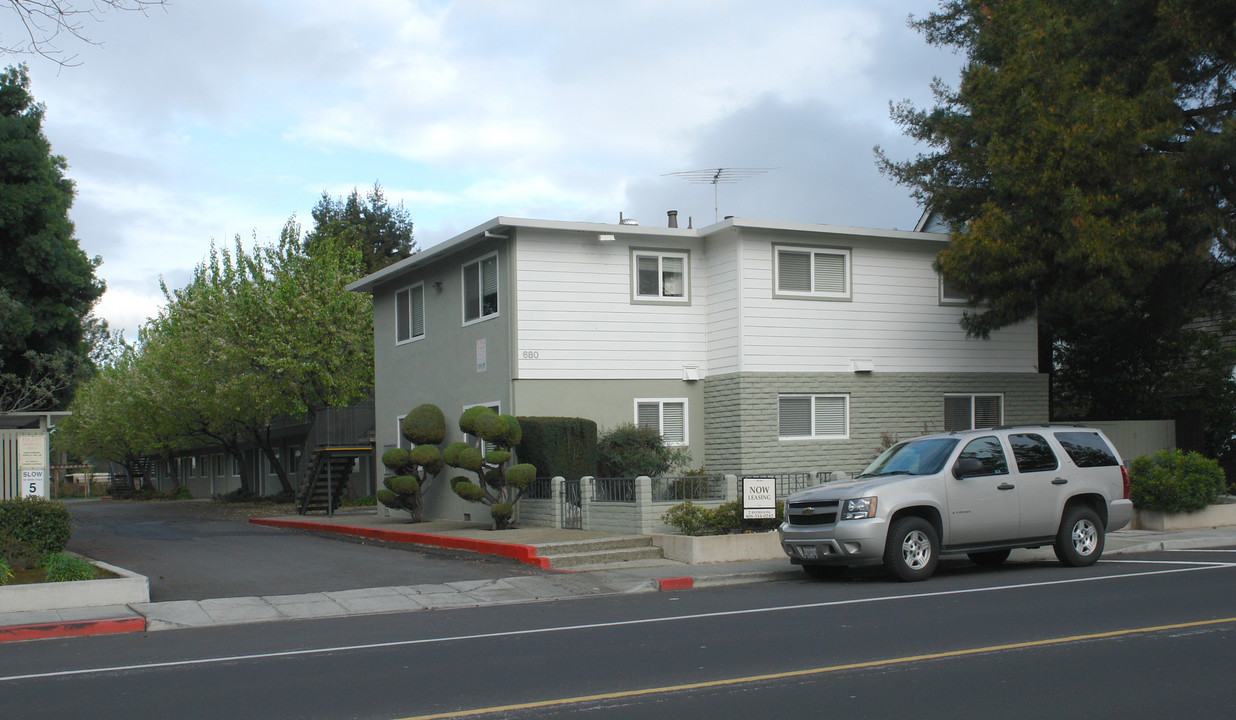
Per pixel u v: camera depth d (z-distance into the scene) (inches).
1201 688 288.8
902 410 924.6
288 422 1713.8
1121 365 1076.5
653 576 589.9
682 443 888.9
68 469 3304.6
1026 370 990.4
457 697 299.1
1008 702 277.4
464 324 922.1
